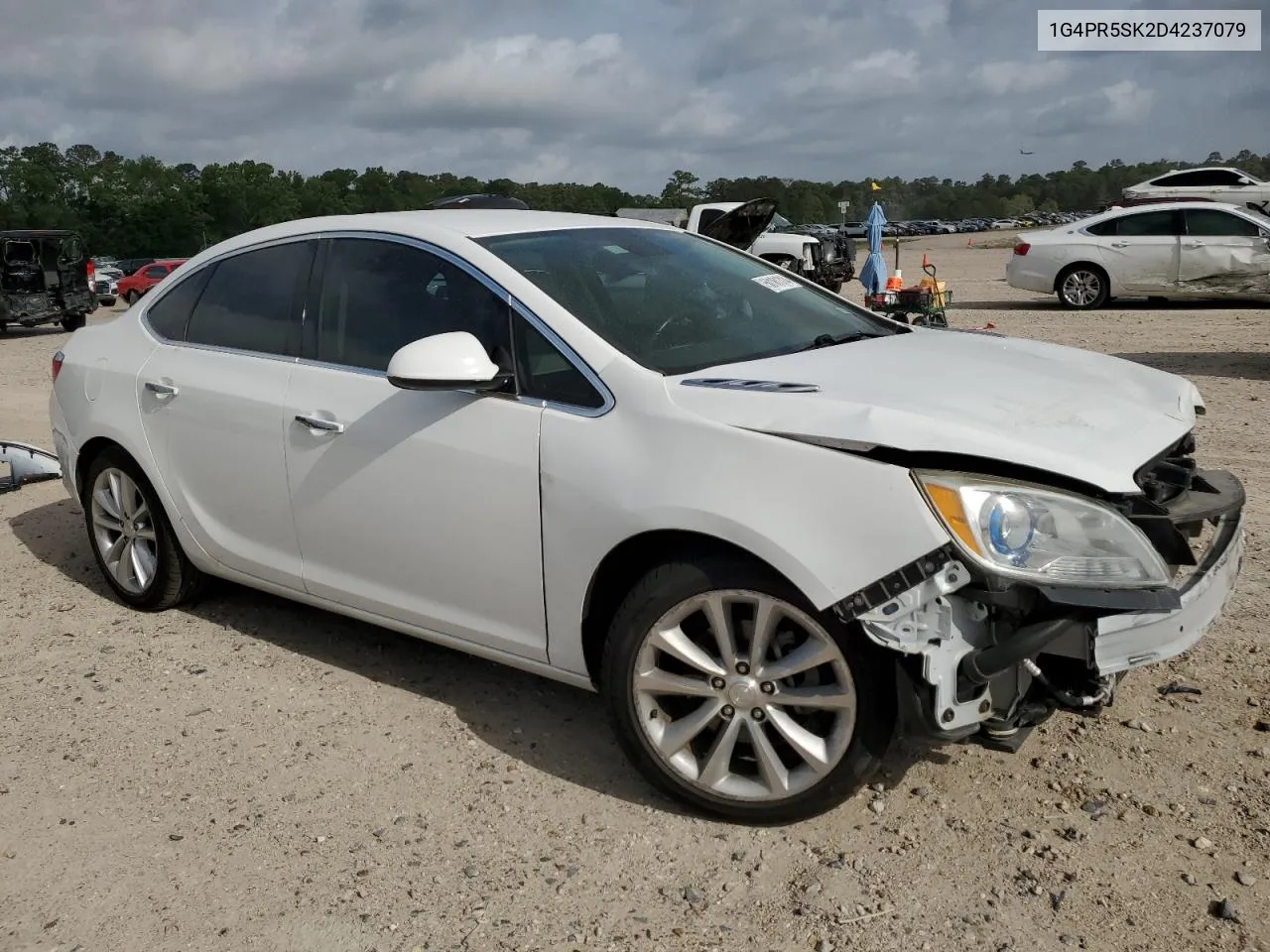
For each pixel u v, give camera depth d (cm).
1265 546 502
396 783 341
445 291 363
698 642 314
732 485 291
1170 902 271
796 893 281
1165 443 300
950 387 311
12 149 9212
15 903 290
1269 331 1270
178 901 289
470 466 343
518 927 274
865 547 274
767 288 408
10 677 423
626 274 374
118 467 472
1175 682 377
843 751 292
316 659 431
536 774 343
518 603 343
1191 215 1572
